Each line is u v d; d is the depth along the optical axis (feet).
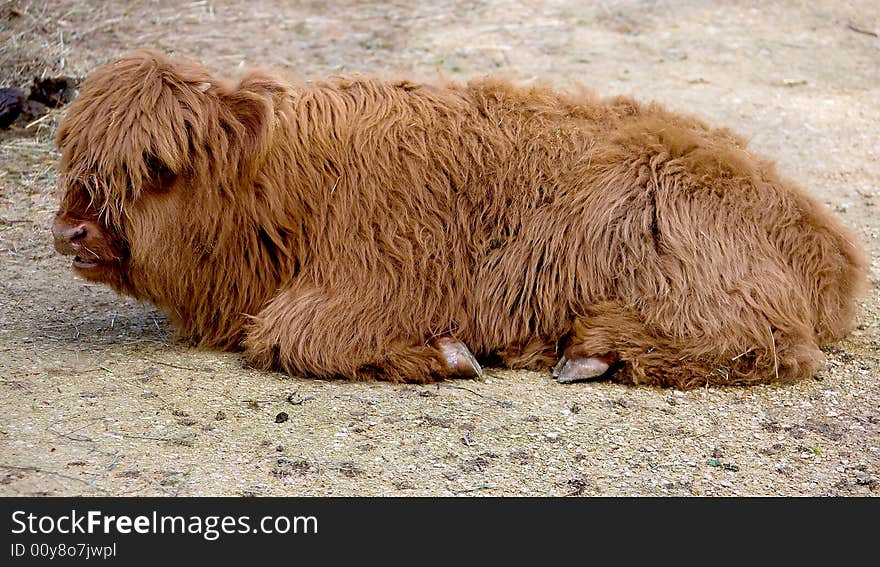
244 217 17.43
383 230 17.78
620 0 43.21
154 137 16.22
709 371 17.63
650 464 15.14
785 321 17.69
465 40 38.01
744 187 18.17
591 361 17.69
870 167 29.58
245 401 16.40
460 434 15.74
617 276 17.88
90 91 16.65
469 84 19.74
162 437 15.05
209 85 17.01
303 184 17.66
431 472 14.62
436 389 17.39
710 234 17.69
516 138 18.61
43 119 29.25
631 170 18.15
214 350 18.51
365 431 15.69
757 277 17.72
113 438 14.88
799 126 32.04
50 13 36.06
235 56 34.58
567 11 41.96
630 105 20.11
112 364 17.43
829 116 32.94
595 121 19.24
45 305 20.17
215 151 16.80
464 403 16.81
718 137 19.62
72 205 16.55
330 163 17.84
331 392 16.98
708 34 39.63
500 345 18.37
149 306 20.45
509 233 18.16
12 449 14.34
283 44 36.32
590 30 39.81
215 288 17.88
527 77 34.37
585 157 18.33
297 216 17.70
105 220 16.57
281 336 17.35
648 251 17.72
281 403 16.43
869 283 22.48
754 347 17.54
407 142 18.11
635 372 17.57
